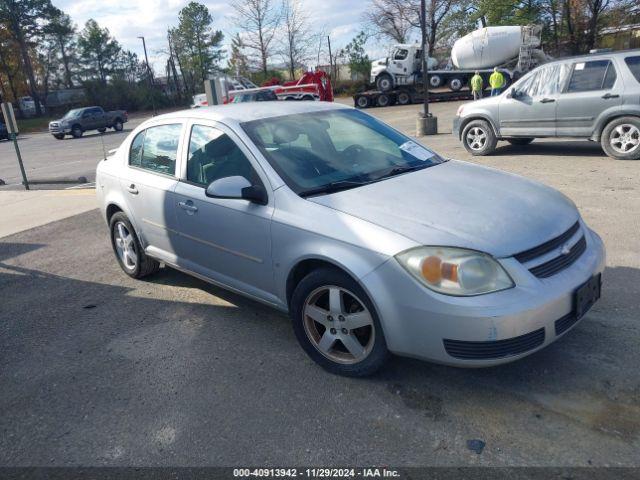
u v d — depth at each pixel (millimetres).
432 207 3172
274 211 3482
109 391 3465
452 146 12477
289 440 2830
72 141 30000
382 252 2918
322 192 3469
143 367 3727
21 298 5348
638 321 3686
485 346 2727
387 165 3910
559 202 3420
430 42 44281
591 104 9195
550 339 2859
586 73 9305
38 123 54875
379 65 33531
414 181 3598
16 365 3943
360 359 3219
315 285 3283
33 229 8234
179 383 3479
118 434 3018
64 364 3887
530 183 3703
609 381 3068
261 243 3596
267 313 4422
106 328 4426
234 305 4641
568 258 3059
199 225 4109
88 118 33031
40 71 69188
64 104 62719
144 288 5250
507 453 2594
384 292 2922
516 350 2766
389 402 3064
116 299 5039
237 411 3119
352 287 3096
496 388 3100
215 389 3367
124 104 65562
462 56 30891
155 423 3082
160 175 4594
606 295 4109
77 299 5148
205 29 70688
